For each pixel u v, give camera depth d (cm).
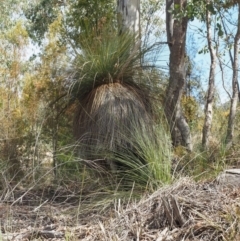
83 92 502
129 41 507
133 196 388
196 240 282
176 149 524
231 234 273
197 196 333
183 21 642
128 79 502
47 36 698
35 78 619
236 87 765
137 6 665
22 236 312
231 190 355
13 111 606
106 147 450
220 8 711
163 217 311
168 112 541
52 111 536
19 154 537
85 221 348
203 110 805
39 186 470
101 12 689
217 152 494
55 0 986
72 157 458
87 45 514
